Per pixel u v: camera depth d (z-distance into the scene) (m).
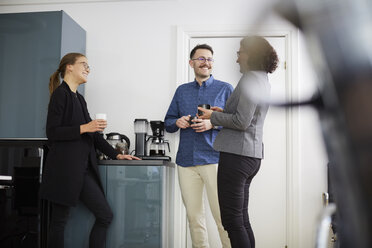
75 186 2.39
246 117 1.85
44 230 2.66
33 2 3.57
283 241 3.14
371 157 0.20
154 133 3.12
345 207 0.22
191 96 2.93
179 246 3.18
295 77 3.18
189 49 3.39
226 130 1.99
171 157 3.26
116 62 3.45
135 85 3.41
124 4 3.50
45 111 3.08
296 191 3.13
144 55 3.43
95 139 2.80
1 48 3.17
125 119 3.38
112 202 2.67
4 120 3.11
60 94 2.46
